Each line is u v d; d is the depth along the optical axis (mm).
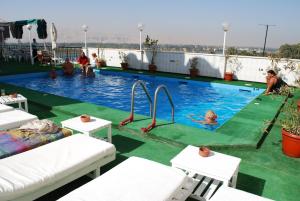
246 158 5012
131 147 5461
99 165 4031
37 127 4930
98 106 8219
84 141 4344
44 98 9180
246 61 13781
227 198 2900
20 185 3033
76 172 3656
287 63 12539
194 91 12875
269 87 10711
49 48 21031
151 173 3336
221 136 5828
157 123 6633
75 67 19062
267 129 6527
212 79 14500
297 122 5109
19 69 15859
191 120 8578
